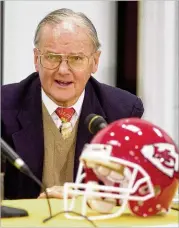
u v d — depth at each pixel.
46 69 5.09
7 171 5.20
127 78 8.99
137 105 5.77
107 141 3.20
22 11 8.32
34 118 5.32
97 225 3.06
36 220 3.20
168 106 9.08
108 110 5.56
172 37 8.96
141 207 3.25
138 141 3.18
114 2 8.88
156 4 8.88
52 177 5.26
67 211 3.25
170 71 9.02
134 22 8.93
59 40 5.01
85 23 5.11
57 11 5.15
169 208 3.40
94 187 3.20
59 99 5.17
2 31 8.15
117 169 3.15
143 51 8.95
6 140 5.27
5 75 8.22
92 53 5.17
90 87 5.59
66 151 5.30
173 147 3.28
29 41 8.39
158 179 3.20
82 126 5.32
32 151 5.24
